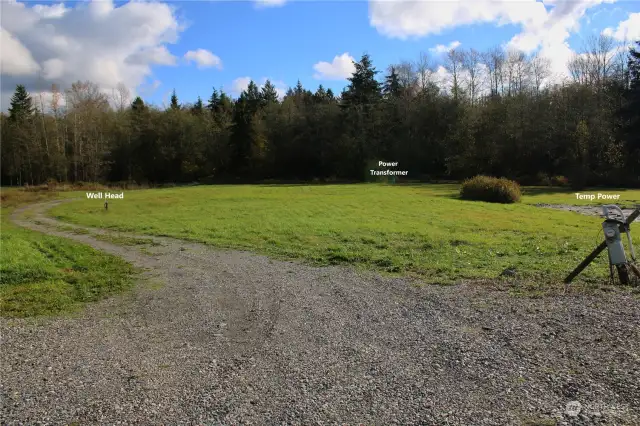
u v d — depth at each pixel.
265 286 9.35
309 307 7.50
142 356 5.42
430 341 5.46
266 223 21.17
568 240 14.41
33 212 32.34
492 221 21.02
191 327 6.66
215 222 22.47
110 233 20.30
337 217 23.47
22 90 83.50
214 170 76.44
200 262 12.70
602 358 4.58
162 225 22.19
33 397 4.30
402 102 71.38
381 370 4.65
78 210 32.41
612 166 49.44
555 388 4.00
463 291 7.92
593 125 51.31
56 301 8.33
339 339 5.74
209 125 77.69
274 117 74.31
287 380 4.51
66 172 65.31
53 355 5.51
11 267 10.83
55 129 66.75
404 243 14.51
